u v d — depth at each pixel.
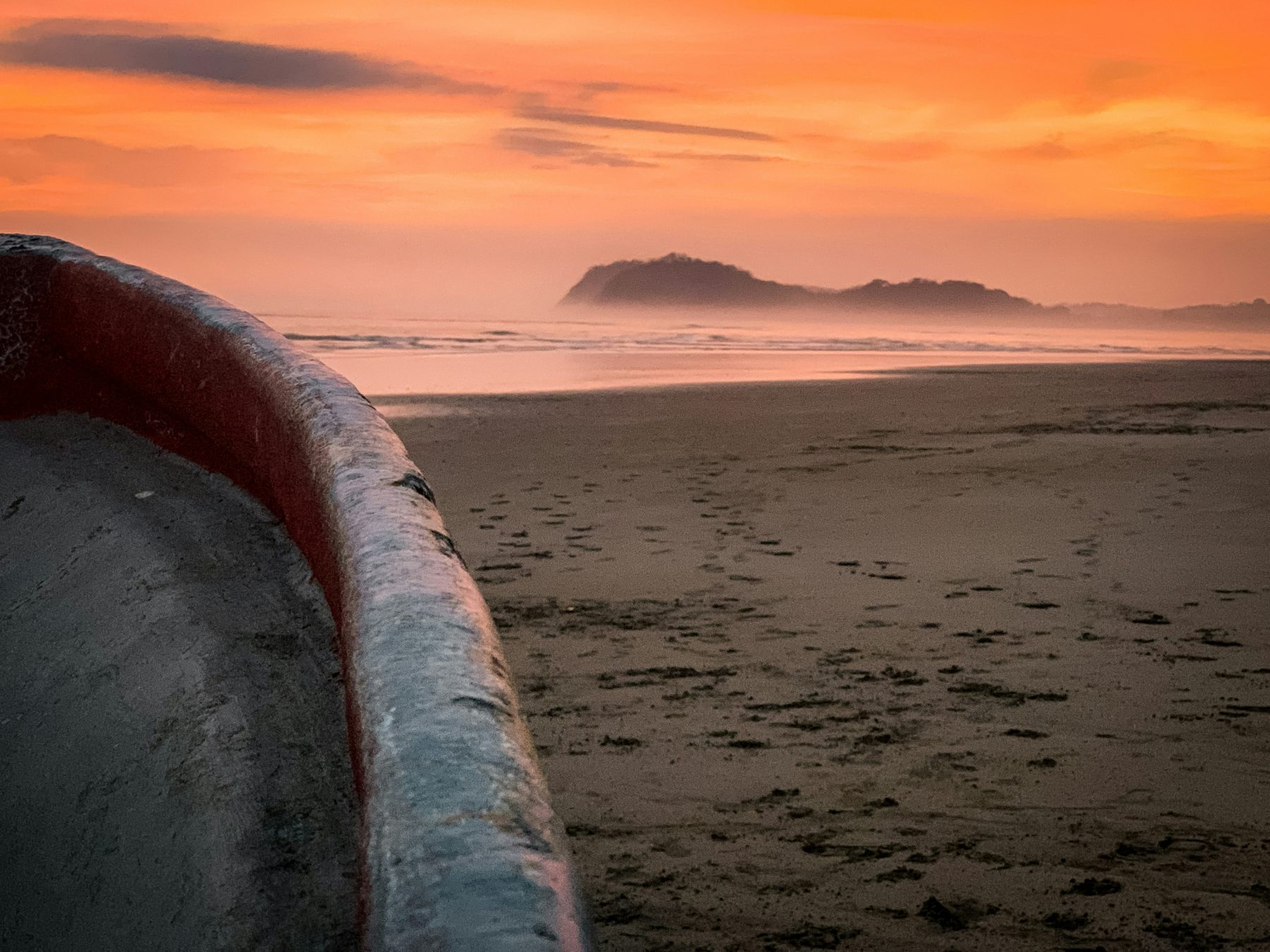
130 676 1.41
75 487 1.95
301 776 1.15
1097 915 2.59
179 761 1.22
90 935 1.12
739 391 18.61
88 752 1.34
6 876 1.29
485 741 0.81
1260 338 84.69
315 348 31.33
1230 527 6.79
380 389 18.88
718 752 3.60
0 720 1.52
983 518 7.25
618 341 43.12
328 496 1.29
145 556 1.63
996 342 56.66
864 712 3.93
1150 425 12.86
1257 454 9.75
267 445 1.67
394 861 0.71
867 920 2.58
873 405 16.09
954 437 11.79
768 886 2.76
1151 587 5.53
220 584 1.52
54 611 1.65
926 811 3.16
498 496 8.46
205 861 1.07
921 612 5.21
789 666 4.46
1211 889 2.70
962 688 4.16
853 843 2.97
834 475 9.25
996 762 3.48
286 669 1.31
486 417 14.26
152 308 1.99
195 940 1.00
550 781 3.39
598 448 11.20
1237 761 3.46
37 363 2.27
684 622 5.12
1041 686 4.17
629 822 3.12
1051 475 8.86
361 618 1.00
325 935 0.97
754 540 6.81
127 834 1.19
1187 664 4.38
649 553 6.55
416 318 81.00
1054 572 5.87
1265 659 4.43
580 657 4.61
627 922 2.59
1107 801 3.20
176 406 1.97
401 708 0.85
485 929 0.64
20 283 2.25
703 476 9.33
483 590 5.74
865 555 6.37
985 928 2.54
